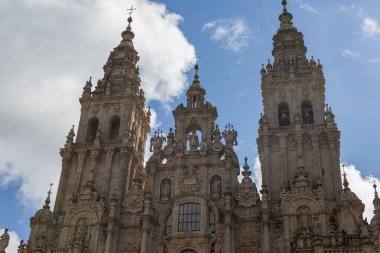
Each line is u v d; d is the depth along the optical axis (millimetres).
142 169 75125
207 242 59250
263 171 63281
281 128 66875
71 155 71500
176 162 66312
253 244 58500
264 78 72500
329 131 64625
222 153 66562
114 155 70375
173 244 59969
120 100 76500
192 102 72062
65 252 60938
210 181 64250
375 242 49344
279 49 78125
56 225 65688
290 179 62625
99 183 68312
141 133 79688
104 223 63469
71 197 67062
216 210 60812
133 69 85062
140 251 60500
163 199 64312
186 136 69250
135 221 63500
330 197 60531
